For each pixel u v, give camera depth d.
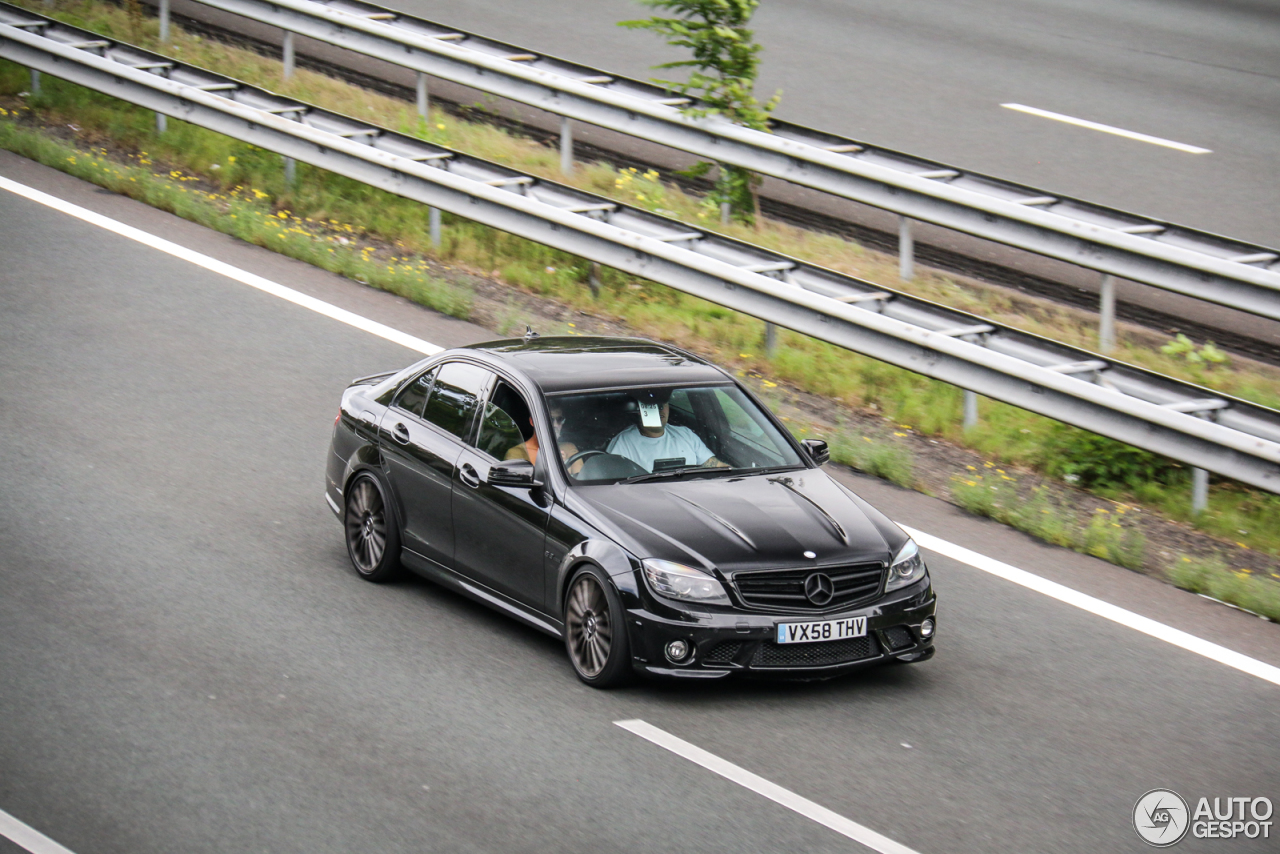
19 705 13.45
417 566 17.08
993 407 24.47
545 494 15.33
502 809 11.90
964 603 17.56
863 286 24.47
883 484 21.48
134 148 35.66
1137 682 15.58
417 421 17.36
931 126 34.91
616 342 18.05
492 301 28.47
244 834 11.30
